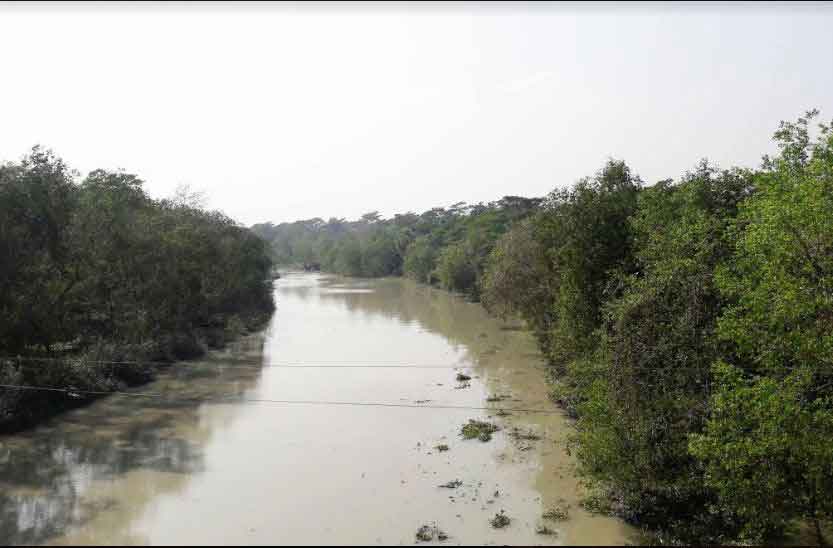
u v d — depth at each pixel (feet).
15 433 98.48
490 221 361.51
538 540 63.26
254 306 255.09
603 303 88.99
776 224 57.62
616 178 110.42
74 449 91.66
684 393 67.15
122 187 177.47
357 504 72.54
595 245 100.01
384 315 255.09
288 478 80.64
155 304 154.40
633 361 68.80
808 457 54.75
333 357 161.89
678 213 86.07
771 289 58.65
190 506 72.33
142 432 99.76
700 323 69.10
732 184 91.61
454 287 326.65
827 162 59.36
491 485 77.71
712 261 69.87
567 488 76.48
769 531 62.85
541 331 136.36
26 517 69.62
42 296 111.45
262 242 293.43
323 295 356.18
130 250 142.51
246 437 97.25
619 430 67.77
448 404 115.55
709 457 60.70
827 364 56.70
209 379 136.36
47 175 115.75
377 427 102.17
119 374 130.31
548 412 108.88
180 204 205.77
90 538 64.69
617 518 68.03
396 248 508.94
